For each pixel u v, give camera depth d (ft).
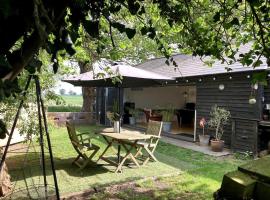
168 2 9.27
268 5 8.73
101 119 49.16
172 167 20.86
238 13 11.38
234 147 27.14
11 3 3.81
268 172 9.56
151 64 52.49
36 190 14.85
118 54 12.88
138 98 52.47
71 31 5.93
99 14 6.64
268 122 24.17
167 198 14.73
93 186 16.39
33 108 18.45
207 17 11.21
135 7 7.32
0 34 4.14
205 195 15.08
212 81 31.09
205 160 23.50
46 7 4.60
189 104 54.13
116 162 21.76
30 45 4.38
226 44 11.21
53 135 35.47
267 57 8.09
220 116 28.25
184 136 35.70
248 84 26.94
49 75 17.20
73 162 21.35
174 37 12.55
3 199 14.10
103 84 28.07
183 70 37.22
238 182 9.53
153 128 23.65
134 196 14.97
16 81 4.43
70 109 59.26
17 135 28.66
